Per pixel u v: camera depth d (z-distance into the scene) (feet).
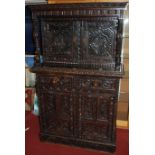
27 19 8.73
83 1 7.45
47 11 6.08
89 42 6.18
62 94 6.68
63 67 6.53
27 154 6.82
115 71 6.03
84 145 7.06
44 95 6.91
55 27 6.33
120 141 7.51
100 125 6.69
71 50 6.40
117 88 6.11
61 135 7.22
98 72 6.06
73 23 6.12
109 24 5.88
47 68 6.52
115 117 6.44
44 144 7.39
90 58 6.32
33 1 8.15
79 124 6.88
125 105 8.29
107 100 6.34
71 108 6.76
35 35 6.52
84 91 6.43
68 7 5.84
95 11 5.74
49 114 7.10
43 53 6.72
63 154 6.83
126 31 7.52
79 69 6.30
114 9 5.57
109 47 6.08
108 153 6.87
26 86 9.57
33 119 9.09
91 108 6.57
